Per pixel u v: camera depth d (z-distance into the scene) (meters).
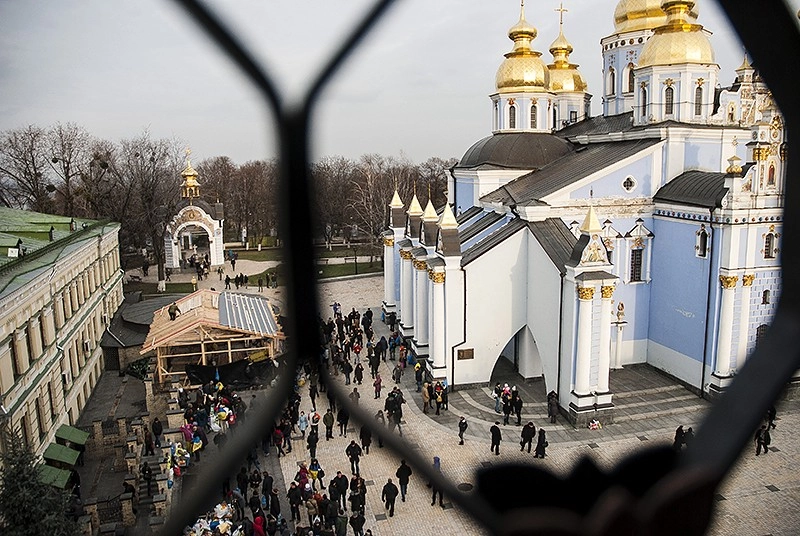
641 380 36.12
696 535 1.96
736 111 40.47
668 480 1.96
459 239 37.62
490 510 1.98
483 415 32.81
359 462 28.27
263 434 2.28
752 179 31.77
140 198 73.69
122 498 24.17
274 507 23.55
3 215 44.53
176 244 81.00
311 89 1.73
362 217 87.62
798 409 31.38
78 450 30.73
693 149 37.75
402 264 43.97
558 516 1.89
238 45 1.59
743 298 32.25
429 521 23.58
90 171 68.94
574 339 31.00
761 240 32.25
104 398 40.06
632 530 1.87
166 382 39.94
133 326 47.09
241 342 41.28
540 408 33.41
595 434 30.11
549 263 33.22
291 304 2.18
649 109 41.22
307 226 2.04
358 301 59.66
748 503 23.69
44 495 19.58
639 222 37.47
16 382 25.53
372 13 1.71
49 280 31.48
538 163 45.50
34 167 65.00
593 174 36.69
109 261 52.06
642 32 49.44
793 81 2.04
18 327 26.52
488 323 35.97
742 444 2.05
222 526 22.14
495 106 49.06
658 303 37.34
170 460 27.25
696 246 34.00
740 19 1.94
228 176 107.50
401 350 39.72
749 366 2.20
